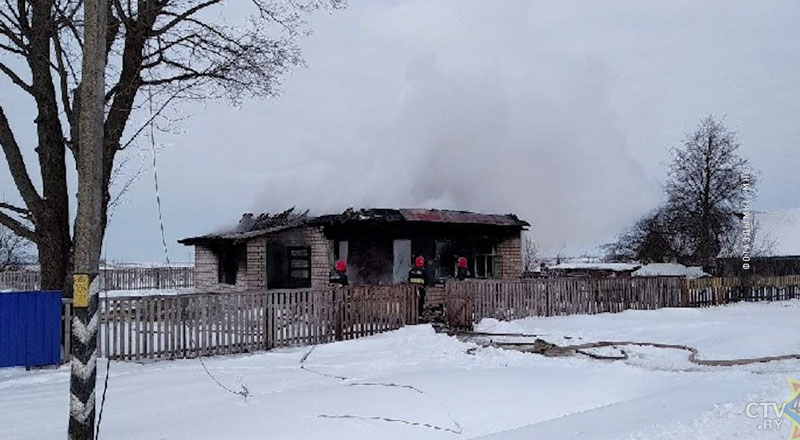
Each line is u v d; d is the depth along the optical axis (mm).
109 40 17391
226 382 11391
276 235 25781
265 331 15633
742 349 15422
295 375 12000
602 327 19594
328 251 25906
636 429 7812
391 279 24297
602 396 10547
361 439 8203
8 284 35531
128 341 13945
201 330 14734
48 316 13305
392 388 10422
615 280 24328
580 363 13062
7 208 17125
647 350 14789
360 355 14344
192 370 12656
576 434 7699
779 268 37438
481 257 26344
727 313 24609
